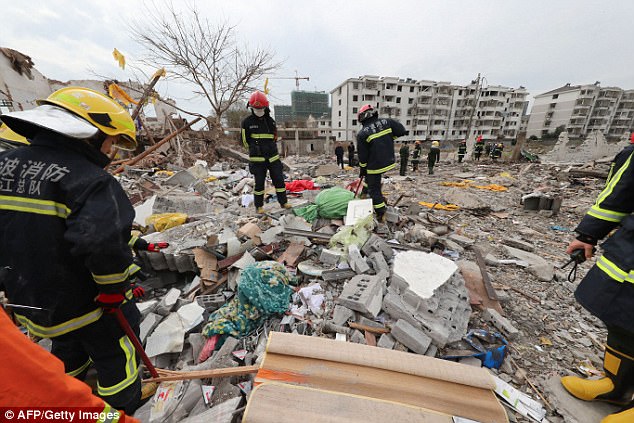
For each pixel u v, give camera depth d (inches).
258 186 171.3
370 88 1720.0
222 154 487.5
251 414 47.4
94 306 52.1
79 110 46.6
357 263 108.4
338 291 102.7
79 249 41.7
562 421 61.7
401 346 76.9
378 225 152.6
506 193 304.8
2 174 44.4
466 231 181.9
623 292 50.8
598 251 149.9
